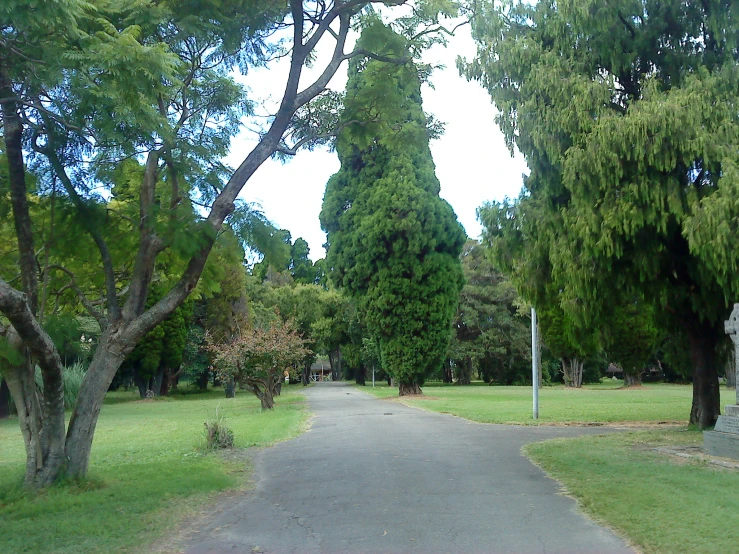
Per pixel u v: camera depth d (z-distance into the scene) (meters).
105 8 9.47
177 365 48.19
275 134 10.91
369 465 11.24
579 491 8.66
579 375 53.78
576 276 13.74
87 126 9.20
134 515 7.69
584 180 12.82
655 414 21.75
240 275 47.69
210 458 12.43
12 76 9.09
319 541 6.68
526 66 14.59
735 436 10.88
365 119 12.74
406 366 33.72
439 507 8.01
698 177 12.87
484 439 14.71
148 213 9.91
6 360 9.10
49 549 6.36
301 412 25.19
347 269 34.66
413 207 32.47
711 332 16.00
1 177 10.24
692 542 6.12
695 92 12.27
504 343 60.28
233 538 6.83
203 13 10.44
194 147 10.65
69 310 11.48
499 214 15.77
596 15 13.54
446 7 11.59
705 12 13.79
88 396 9.59
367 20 11.98
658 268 13.87
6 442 19.05
